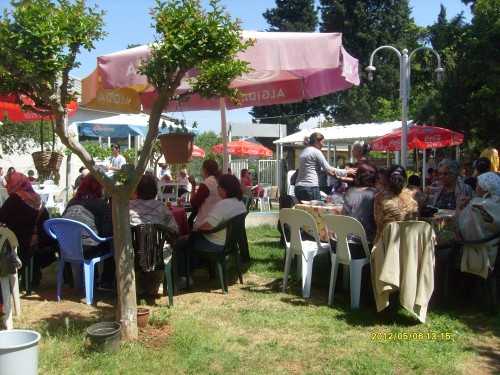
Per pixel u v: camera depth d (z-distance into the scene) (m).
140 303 5.01
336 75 6.43
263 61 4.86
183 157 5.07
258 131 19.23
